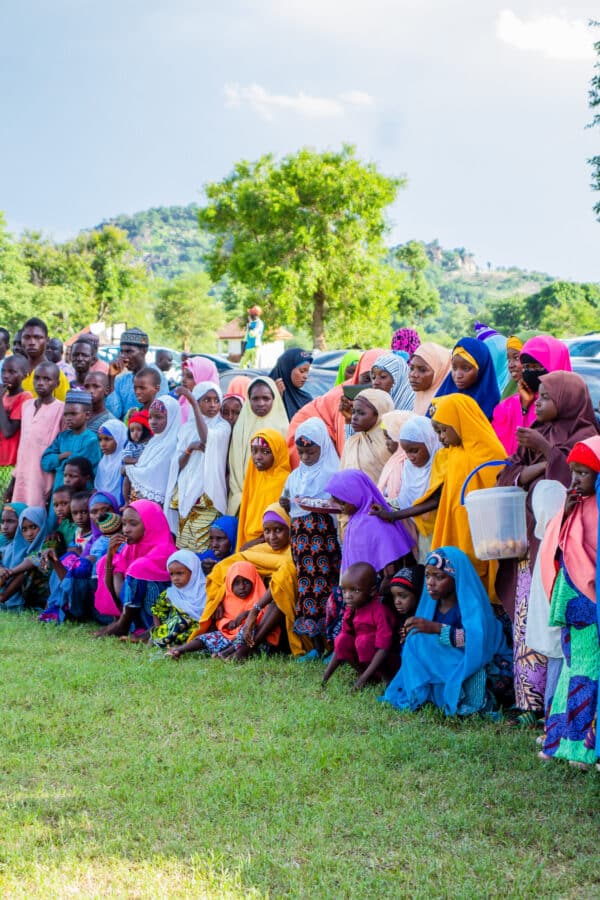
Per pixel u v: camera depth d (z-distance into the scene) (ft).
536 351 20.36
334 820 14.83
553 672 17.70
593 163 64.59
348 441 25.31
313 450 24.88
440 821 14.79
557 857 13.74
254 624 24.53
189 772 16.63
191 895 12.47
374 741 18.01
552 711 16.78
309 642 24.91
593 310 227.81
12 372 36.04
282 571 24.54
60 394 36.65
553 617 16.24
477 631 19.57
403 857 13.67
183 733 18.94
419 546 22.97
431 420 22.43
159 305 306.14
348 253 142.00
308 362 30.83
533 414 22.07
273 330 147.13
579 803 15.26
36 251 241.76
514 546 18.90
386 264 149.79
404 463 23.53
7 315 212.64
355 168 141.18
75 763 17.39
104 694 21.50
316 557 24.29
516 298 270.46
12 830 14.40
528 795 15.65
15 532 33.63
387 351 27.53
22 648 26.12
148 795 15.75
